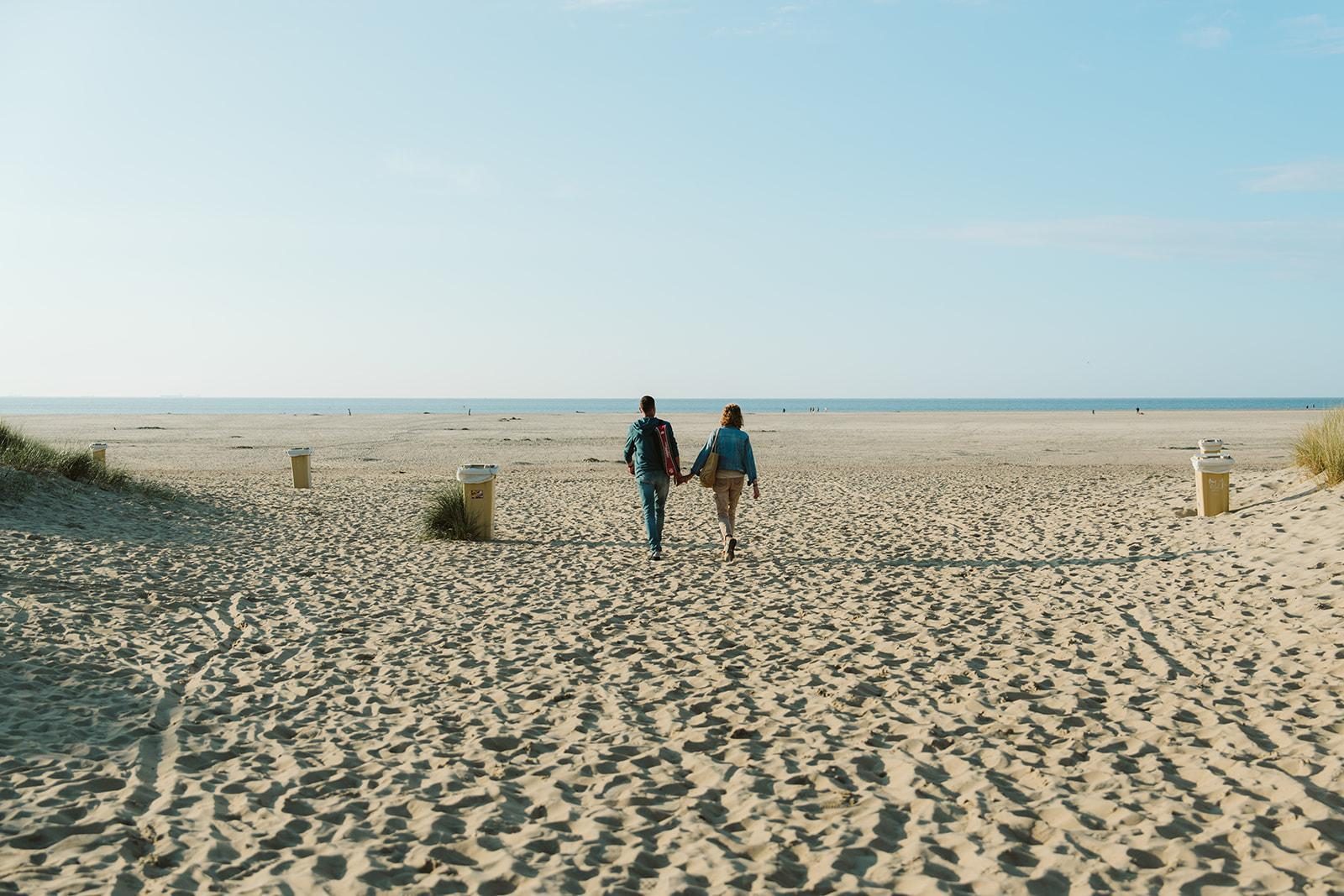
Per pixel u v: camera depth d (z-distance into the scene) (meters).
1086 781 4.40
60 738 4.96
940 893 3.34
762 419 74.50
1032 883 3.39
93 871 3.52
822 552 11.52
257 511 15.28
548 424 64.25
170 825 3.96
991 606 8.27
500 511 16.25
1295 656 6.26
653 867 3.65
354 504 16.72
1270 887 3.37
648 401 11.34
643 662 6.74
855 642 7.15
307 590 9.24
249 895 3.39
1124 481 20.14
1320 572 8.40
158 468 26.88
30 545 10.26
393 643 7.25
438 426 61.28
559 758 4.82
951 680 6.12
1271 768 4.43
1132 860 3.59
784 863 3.63
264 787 4.41
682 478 11.02
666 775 4.60
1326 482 12.14
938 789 4.35
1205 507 12.41
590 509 16.58
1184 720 5.18
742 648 7.07
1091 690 5.79
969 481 21.03
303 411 140.00
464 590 9.34
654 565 10.76
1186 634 7.03
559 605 8.68
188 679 6.24
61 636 6.96
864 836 3.87
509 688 6.09
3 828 3.86
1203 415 77.56
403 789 4.41
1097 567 10.00
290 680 6.25
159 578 9.45
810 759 4.77
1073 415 80.44
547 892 3.39
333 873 3.59
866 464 28.61
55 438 43.88
